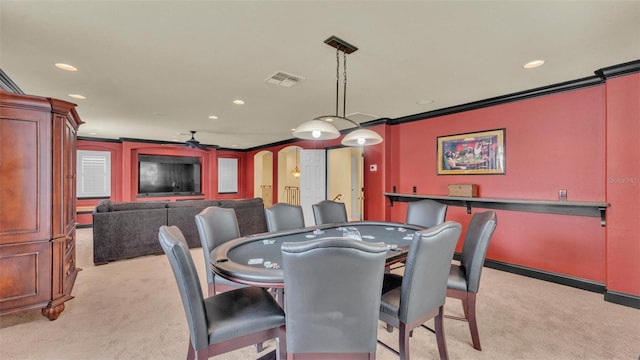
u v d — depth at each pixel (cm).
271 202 902
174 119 510
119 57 251
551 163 335
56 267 255
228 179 974
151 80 309
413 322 166
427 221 324
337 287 132
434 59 255
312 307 134
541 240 344
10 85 310
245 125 564
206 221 242
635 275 267
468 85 326
